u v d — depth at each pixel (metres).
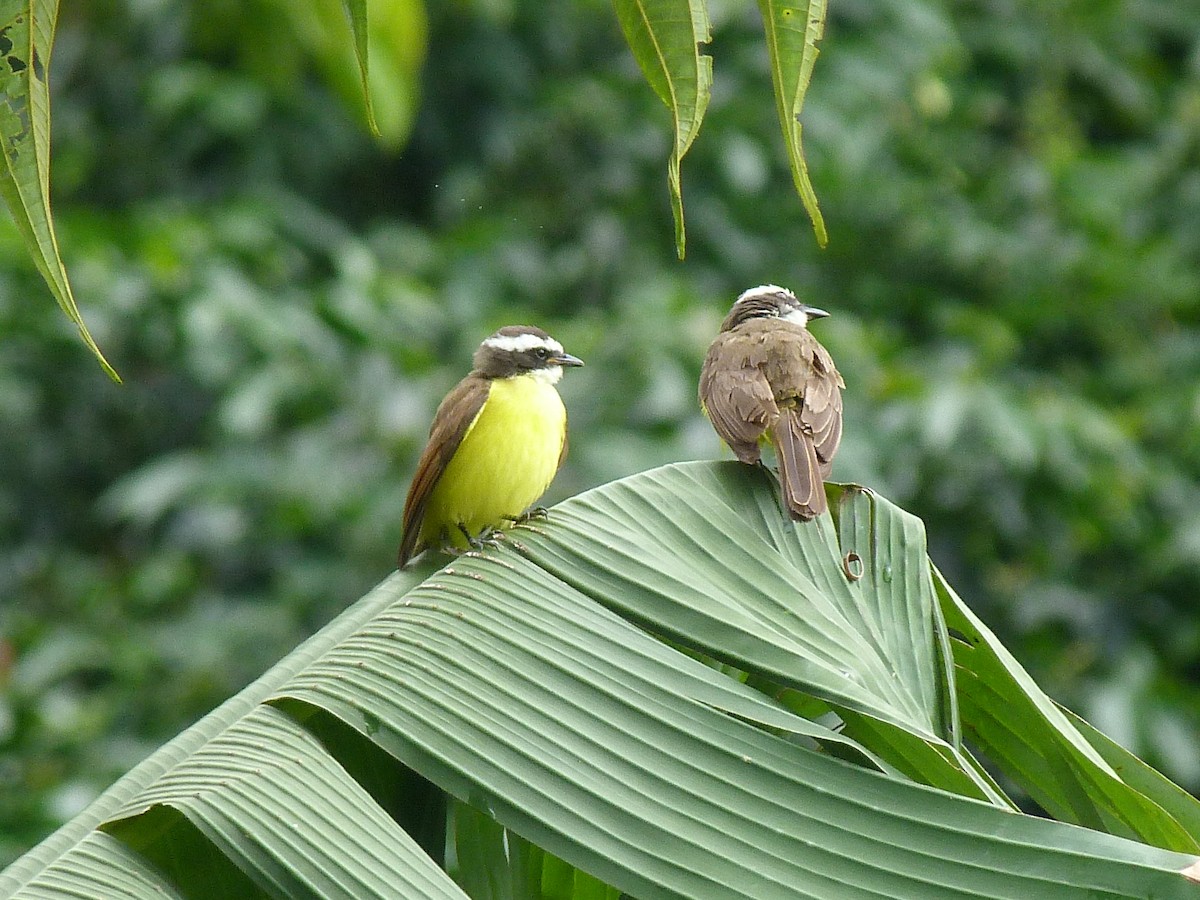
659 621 5.22
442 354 15.52
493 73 17.22
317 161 16.91
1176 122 18.36
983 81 18.98
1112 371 16.23
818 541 5.98
